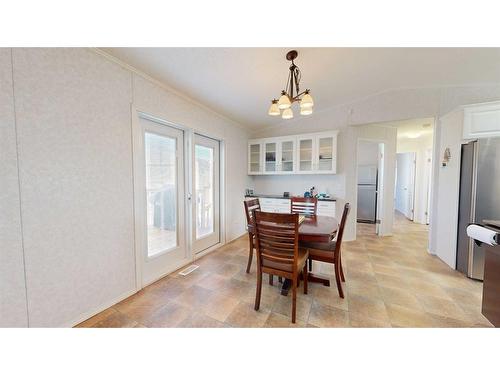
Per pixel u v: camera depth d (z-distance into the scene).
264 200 4.23
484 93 2.89
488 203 2.29
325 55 2.25
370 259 2.98
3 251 1.27
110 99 1.82
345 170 3.82
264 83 2.64
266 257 1.76
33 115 1.36
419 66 2.61
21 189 1.32
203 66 2.14
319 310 1.81
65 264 1.54
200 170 3.23
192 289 2.16
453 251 2.65
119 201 1.92
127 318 1.70
